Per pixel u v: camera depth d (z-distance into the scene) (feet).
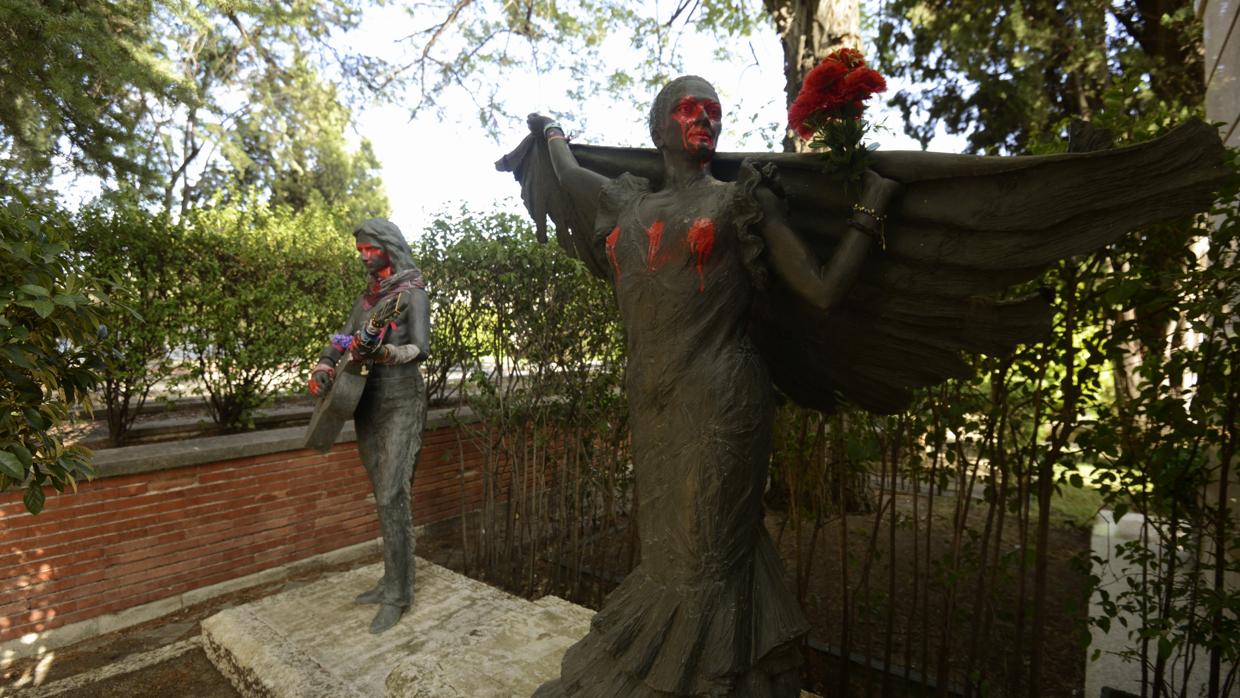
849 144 5.50
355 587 12.62
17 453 6.69
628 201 6.77
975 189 5.30
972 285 5.57
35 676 11.22
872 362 6.59
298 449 15.85
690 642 5.82
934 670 11.07
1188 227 7.04
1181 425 7.07
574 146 8.18
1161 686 7.81
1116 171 4.75
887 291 6.01
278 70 36.17
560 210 8.49
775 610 6.19
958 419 8.84
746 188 5.81
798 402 7.55
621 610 6.52
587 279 13.98
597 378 14.29
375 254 11.90
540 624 9.69
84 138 20.16
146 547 13.42
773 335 6.97
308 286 19.53
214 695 10.38
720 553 5.99
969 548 9.56
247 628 10.96
